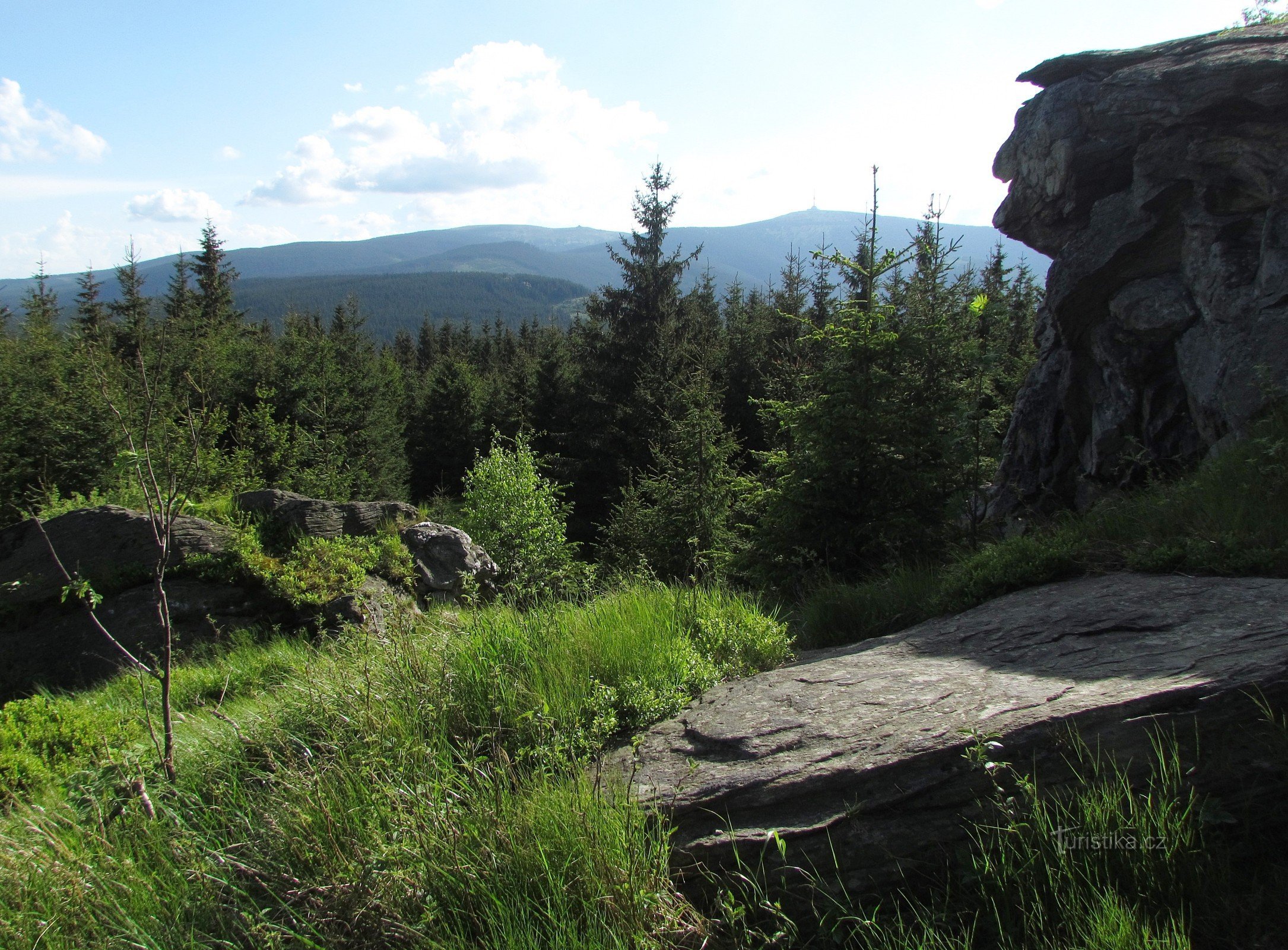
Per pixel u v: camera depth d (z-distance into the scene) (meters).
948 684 3.52
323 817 2.81
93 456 17.58
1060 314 9.20
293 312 40.00
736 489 9.27
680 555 13.48
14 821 3.30
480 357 64.00
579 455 26.80
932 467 7.81
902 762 2.84
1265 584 4.08
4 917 2.59
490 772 3.12
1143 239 8.48
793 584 7.88
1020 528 9.16
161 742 3.98
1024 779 2.67
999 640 4.10
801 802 2.86
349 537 9.42
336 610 8.08
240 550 8.47
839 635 5.73
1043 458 9.82
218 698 6.14
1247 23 9.50
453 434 33.91
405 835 2.72
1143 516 5.72
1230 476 5.80
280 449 20.30
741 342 31.86
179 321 23.42
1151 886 2.40
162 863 2.81
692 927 2.49
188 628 7.95
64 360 22.59
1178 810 2.62
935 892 2.62
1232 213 7.78
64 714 4.60
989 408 8.60
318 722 3.56
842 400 7.83
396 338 76.75
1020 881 2.46
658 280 28.12
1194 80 7.95
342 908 2.49
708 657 4.44
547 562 14.10
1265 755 2.69
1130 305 8.53
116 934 2.54
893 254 8.09
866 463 7.89
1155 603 4.11
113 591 8.23
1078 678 3.29
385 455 27.17
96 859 2.86
